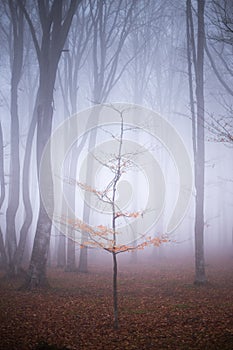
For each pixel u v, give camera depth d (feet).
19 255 57.82
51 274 62.28
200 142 51.90
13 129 62.69
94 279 57.21
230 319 31.73
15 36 63.10
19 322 32.55
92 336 28.81
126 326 31.30
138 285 51.60
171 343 26.68
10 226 58.95
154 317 33.78
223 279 54.60
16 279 55.83
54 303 40.01
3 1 65.05
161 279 56.44
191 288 48.01
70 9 50.31
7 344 26.91
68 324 32.04
